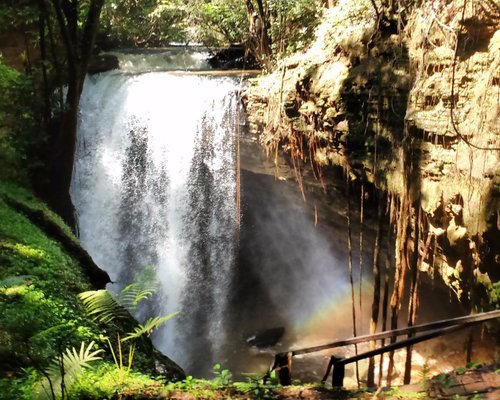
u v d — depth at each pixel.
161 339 13.10
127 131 13.53
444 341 9.45
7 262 7.14
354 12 9.83
